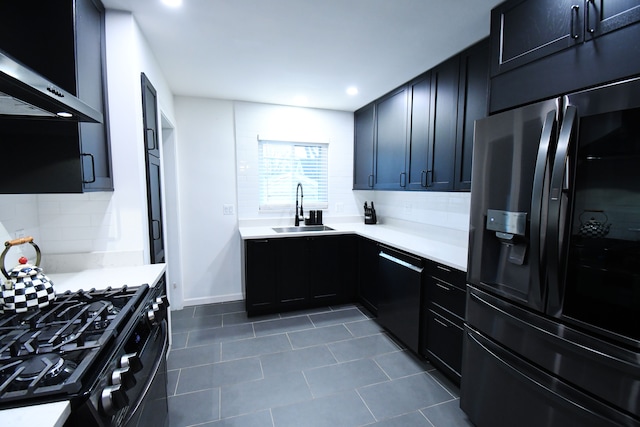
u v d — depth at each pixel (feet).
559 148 3.60
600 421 3.43
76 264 5.84
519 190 4.26
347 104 11.51
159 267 6.01
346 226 11.84
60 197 5.75
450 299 6.33
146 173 6.38
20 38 4.12
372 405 5.99
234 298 11.48
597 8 3.63
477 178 5.03
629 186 3.17
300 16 5.73
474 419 5.29
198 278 11.04
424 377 6.87
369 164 11.37
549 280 3.85
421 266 7.29
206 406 5.93
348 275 11.05
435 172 7.93
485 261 4.92
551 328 3.90
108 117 5.73
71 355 2.69
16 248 5.08
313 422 5.55
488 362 4.92
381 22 5.90
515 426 4.48
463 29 6.15
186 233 10.80
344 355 7.75
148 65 6.77
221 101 10.81
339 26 6.09
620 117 3.22
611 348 3.33
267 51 7.13
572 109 3.56
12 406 2.19
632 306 3.17
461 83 7.02
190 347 8.11
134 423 3.13
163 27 6.11
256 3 5.31
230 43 6.76
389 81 9.02
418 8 5.45
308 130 11.95
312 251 10.46
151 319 3.98
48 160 4.47
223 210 11.12
